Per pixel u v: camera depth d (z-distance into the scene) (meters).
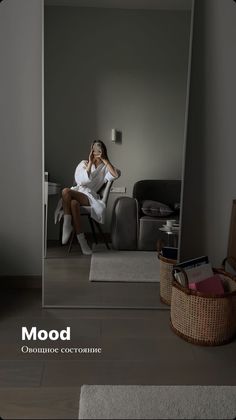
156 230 2.28
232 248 2.20
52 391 1.44
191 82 2.14
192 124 2.18
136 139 2.17
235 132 2.19
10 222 2.26
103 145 2.17
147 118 2.15
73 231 2.25
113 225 2.27
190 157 2.22
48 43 2.06
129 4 2.06
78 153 2.17
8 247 2.29
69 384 1.48
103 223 2.26
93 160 2.18
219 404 1.38
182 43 2.08
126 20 2.08
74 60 2.09
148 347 1.75
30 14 2.04
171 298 1.98
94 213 2.24
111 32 2.08
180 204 2.21
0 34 2.05
